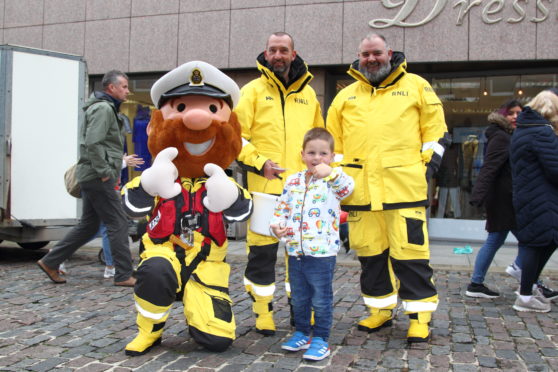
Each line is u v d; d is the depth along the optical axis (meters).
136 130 10.59
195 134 3.36
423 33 8.92
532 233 4.52
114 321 4.22
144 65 10.23
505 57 8.68
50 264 5.64
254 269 3.92
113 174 5.41
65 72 7.51
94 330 3.96
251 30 9.62
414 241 3.73
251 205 3.61
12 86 7.06
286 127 4.03
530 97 9.36
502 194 5.12
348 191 3.47
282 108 4.05
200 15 9.90
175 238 3.43
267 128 4.01
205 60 9.88
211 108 3.47
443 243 9.80
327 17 9.25
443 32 8.85
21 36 10.95
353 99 4.03
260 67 4.03
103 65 10.45
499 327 4.14
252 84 4.10
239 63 9.70
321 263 3.42
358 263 7.07
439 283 6.04
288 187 3.62
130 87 10.64
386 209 3.79
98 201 5.48
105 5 10.43
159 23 10.12
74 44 10.62
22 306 4.70
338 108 4.13
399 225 3.76
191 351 3.51
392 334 3.95
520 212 4.57
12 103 7.06
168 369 3.16
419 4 8.92
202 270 3.50
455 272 6.82
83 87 7.69
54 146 7.42
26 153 7.18
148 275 3.33
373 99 3.94
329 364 3.28
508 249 8.98
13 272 6.38
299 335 3.56
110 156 5.41
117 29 10.37
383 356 3.44
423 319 3.72
